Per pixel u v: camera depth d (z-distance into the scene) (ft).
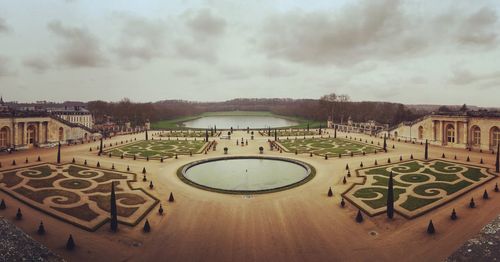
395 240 170.60
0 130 396.37
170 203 228.43
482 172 286.05
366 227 187.32
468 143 426.10
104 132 610.24
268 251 162.09
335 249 163.22
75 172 294.25
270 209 218.79
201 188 265.95
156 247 164.86
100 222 186.70
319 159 381.60
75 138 522.88
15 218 186.19
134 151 429.38
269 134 623.77
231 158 400.26
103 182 267.18
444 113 460.14
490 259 148.77
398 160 355.36
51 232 172.96
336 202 229.25
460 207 208.44
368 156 390.42
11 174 275.59
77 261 147.64
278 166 362.33
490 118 399.24
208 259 154.40
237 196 246.68
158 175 304.09
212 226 191.52
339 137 592.19
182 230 185.37
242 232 183.73
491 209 201.67
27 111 438.81
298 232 183.11
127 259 152.15
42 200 215.10
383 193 240.73
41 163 324.60
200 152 434.30
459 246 160.86
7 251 149.18
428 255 154.92
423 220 192.34
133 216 198.29
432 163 330.54
